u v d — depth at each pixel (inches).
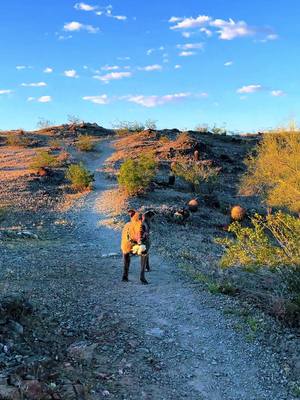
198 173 1635.1
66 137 3344.0
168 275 495.5
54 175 1641.2
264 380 286.4
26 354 279.9
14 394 218.1
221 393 270.8
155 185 1565.0
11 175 1699.1
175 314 379.6
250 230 480.7
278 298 398.3
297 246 454.0
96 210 1114.1
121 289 443.8
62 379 257.8
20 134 3284.9
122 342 324.8
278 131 1251.2
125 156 2399.1
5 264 531.5
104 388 260.5
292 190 1135.6
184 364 301.4
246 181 1406.3
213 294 429.4
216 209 1364.4
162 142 2760.8
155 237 768.9
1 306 321.4
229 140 3085.6
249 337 337.1
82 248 684.7
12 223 967.0
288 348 322.7
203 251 705.6
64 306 386.0
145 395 259.9
